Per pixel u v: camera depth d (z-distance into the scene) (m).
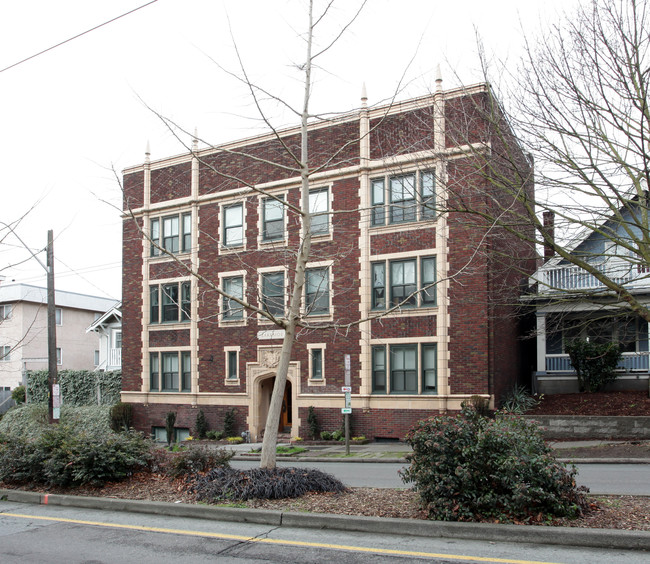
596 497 8.95
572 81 13.04
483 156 15.29
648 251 13.96
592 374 21.53
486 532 7.29
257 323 24.95
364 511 8.34
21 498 10.77
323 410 23.17
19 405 35.41
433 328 21.36
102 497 10.08
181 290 27.27
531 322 25.30
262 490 9.26
